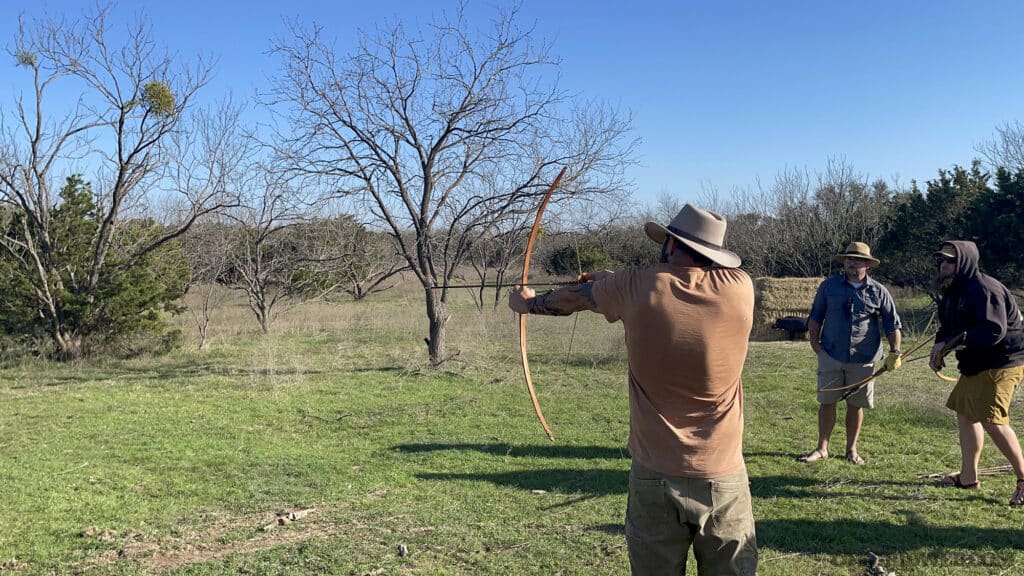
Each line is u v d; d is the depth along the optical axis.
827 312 6.40
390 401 9.62
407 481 6.19
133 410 9.19
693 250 2.99
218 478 6.35
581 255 19.78
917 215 18.64
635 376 3.06
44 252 14.02
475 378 11.19
